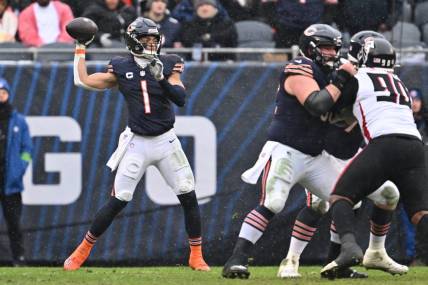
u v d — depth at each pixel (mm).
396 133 25234
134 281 26062
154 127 29484
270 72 36219
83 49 29156
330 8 39719
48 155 36125
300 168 26734
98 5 39312
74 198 36156
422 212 25109
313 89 25703
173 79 29328
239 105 36219
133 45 29172
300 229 28141
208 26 38875
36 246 36094
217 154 36188
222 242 36125
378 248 28438
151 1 38719
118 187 29625
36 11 39875
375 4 39531
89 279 26875
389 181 27297
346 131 27516
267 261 36219
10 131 35344
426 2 39875
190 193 30188
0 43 38562
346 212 24938
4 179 35312
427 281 26266
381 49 26016
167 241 36094
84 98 36156
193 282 25453
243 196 36156
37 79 36000
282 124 26625
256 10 40438
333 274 26141
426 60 38062
